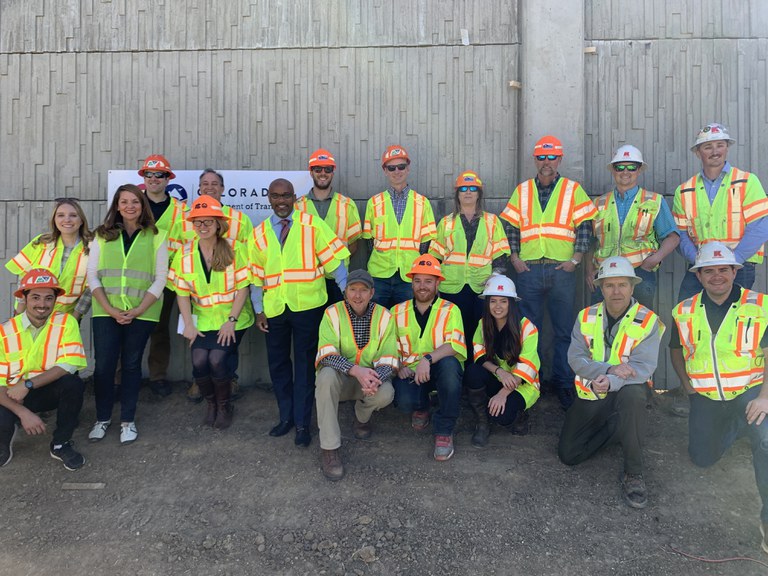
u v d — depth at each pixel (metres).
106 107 5.04
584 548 2.78
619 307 3.27
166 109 5.02
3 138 5.04
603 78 4.87
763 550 2.71
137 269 3.78
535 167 4.79
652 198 4.07
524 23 4.81
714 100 4.82
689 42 4.84
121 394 3.96
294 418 3.74
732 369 3.14
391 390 3.47
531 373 3.55
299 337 3.68
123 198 3.73
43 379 3.32
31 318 3.36
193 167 5.02
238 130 5.00
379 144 4.96
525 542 2.83
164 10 5.03
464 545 2.81
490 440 3.76
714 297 3.21
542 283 4.26
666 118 4.84
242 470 3.44
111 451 3.66
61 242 3.89
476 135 4.92
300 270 3.65
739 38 4.82
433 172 4.95
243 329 3.99
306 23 4.98
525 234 4.30
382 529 2.91
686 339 3.29
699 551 2.74
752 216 3.91
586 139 4.88
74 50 5.04
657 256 4.03
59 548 2.82
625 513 3.02
